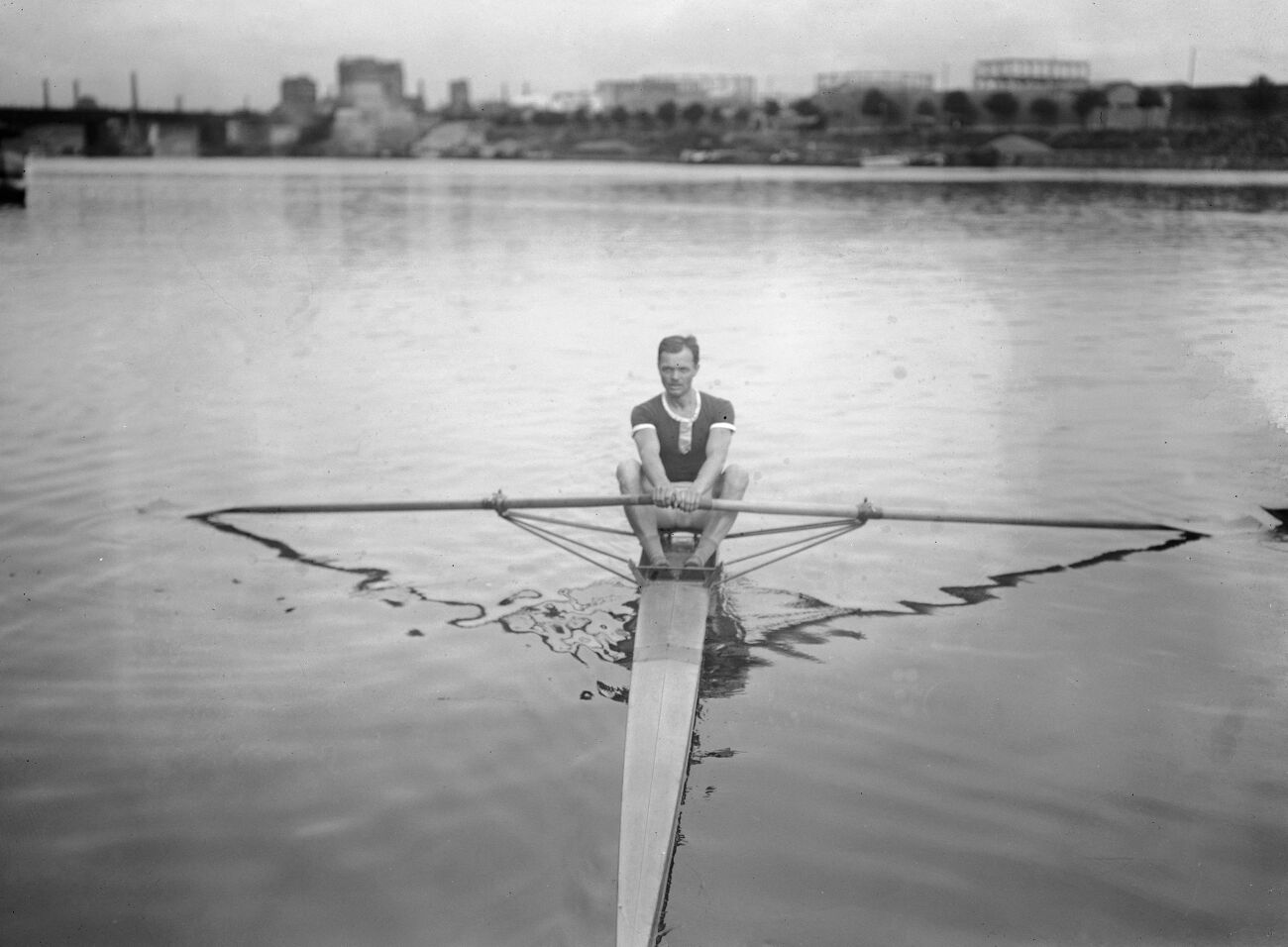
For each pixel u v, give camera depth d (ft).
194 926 14.15
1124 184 227.20
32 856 15.48
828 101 500.33
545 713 19.20
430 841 15.75
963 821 16.17
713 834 15.87
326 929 14.08
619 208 155.43
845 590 24.73
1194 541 27.35
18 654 21.34
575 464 33.65
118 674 20.63
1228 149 351.67
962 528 28.43
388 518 29.19
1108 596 24.17
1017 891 14.70
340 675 20.70
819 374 45.65
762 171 357.20
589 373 46.19
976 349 50.90
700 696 19.88
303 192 194.39
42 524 28.35
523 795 16.78
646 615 22.18
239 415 39.11
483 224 124.77
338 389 43.19
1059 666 20.99
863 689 20.11
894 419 38.55
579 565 26.17
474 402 41.27
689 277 77.10
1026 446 35.22
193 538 27.61
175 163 447.01
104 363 47.52
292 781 17.26
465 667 21.02
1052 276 76.18
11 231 106.32
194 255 87.66
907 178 274.57
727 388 43.24
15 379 44.11
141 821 16.25
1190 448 35.01
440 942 13.83
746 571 25.82
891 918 14.19
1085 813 16.35
